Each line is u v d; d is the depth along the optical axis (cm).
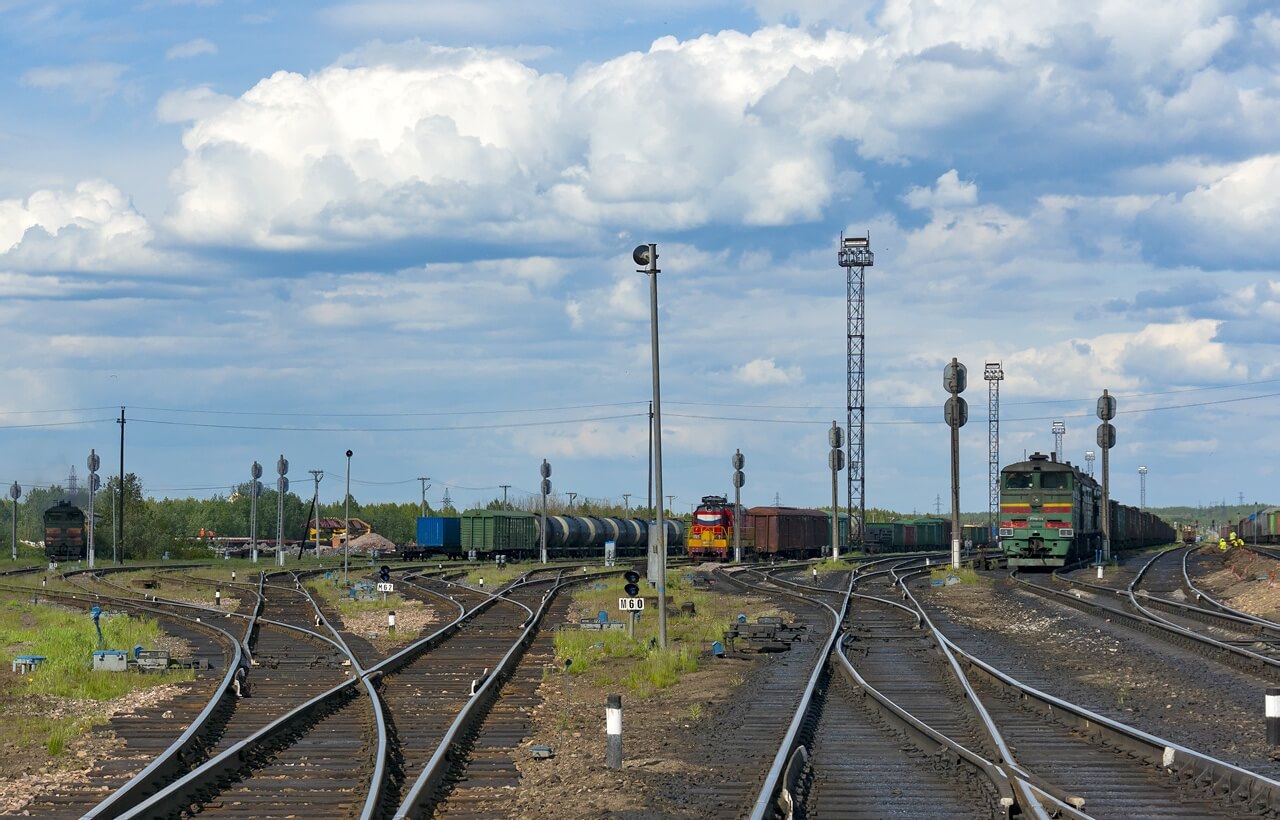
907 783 1459
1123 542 9325
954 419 6625
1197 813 1294
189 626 4225
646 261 3188
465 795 1466
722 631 3453
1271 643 2938
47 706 2322
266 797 1443
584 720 2056
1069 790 1405
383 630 3953
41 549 16350
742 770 1574
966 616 4122
